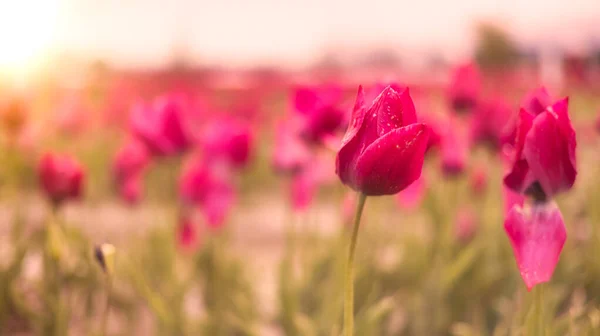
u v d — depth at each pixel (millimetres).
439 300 1312
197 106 2439
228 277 1489
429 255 1518
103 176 2770
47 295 1126
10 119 1804
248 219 2475
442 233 1400
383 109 767
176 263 1425
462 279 1412
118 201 2340
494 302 1370
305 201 1407
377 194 770
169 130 1314
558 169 783
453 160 1429
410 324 1399
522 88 4410
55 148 2926
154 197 2133
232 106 2914
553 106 787
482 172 1615
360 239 1581
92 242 1399
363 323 1029
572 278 1331
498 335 1125
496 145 1434
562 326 953
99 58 6094
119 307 1394
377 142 755
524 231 790
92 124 3443
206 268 1452
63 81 4762
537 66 4691
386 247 1658
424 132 752
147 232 1731
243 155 1421
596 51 4543
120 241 1786
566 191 791
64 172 1072
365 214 1629
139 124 1318
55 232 1063
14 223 1473
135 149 1635
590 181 1908
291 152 1404
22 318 1355
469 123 1568
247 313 1337
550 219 788
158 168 2312
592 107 3984
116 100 3744
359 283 1391
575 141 782
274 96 4312
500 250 1505
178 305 1271
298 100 1142
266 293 1607
